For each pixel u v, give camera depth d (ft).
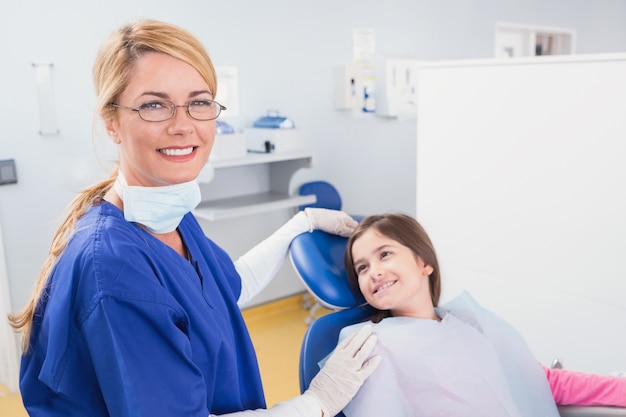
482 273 6.48
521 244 6.08
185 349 2.83
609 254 5.42
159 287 2.83
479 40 14.90
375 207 13.23
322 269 4.51
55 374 2.76
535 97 5.72
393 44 13.01
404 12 13.10
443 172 6.67
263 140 10.49
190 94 2.91
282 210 11.62
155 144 2.89
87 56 8.93
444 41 14.08
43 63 8.55
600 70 5.24
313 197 10.94
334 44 11.89
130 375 2.65
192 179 3.04
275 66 11.05
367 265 4.41
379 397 3.76
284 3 11.00
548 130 5.67
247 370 3.62
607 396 4.37
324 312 11.71
